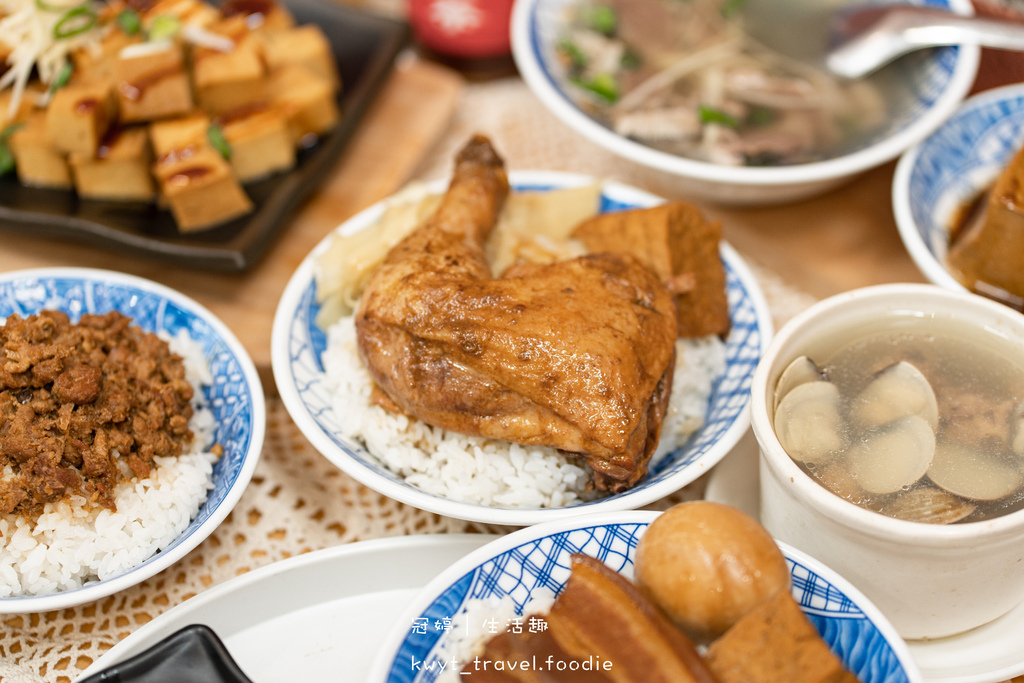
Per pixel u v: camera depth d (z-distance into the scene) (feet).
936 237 2.02
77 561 1.67
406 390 1.72
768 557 1.49
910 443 1.59
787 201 2.20
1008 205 1.85
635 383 1.66
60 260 2.20
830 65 2.38
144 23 2.33
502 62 2.72
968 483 1.56
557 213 2.01
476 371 1.68
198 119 2.27
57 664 1.66
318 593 1.69
